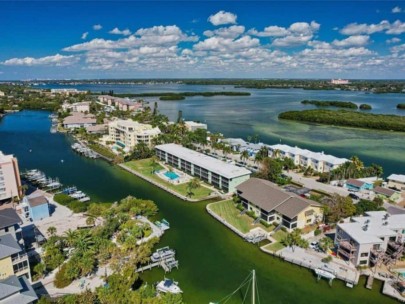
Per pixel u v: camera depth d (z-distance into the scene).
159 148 152.75
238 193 103.62
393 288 62.88
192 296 61.22
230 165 124.50
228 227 87.81
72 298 53.66
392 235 72.00
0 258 55.78
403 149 184.62
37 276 63.62
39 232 82.19
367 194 114.62
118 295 54.94
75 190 111.75
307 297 61.41
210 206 100.88
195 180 115.19
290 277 67.38
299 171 141.62
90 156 157.62
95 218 90.19
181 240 81.44
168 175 127.62
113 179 127.75
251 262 72.50
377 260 67.94
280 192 92.56
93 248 69.69
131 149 168.38
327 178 127.69
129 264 65.94
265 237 82.06
